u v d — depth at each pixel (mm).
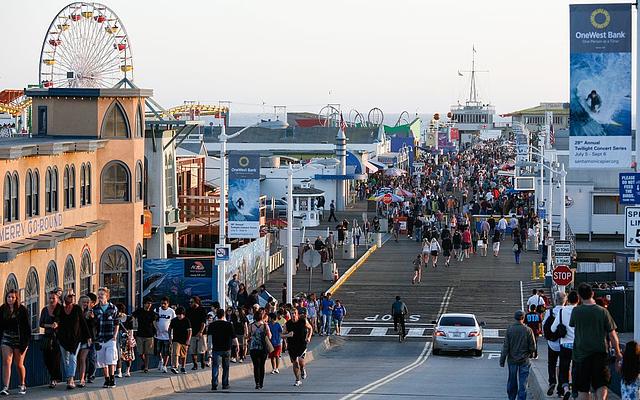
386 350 82438
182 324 54031
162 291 89688
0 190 67812
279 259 123625
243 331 64500
